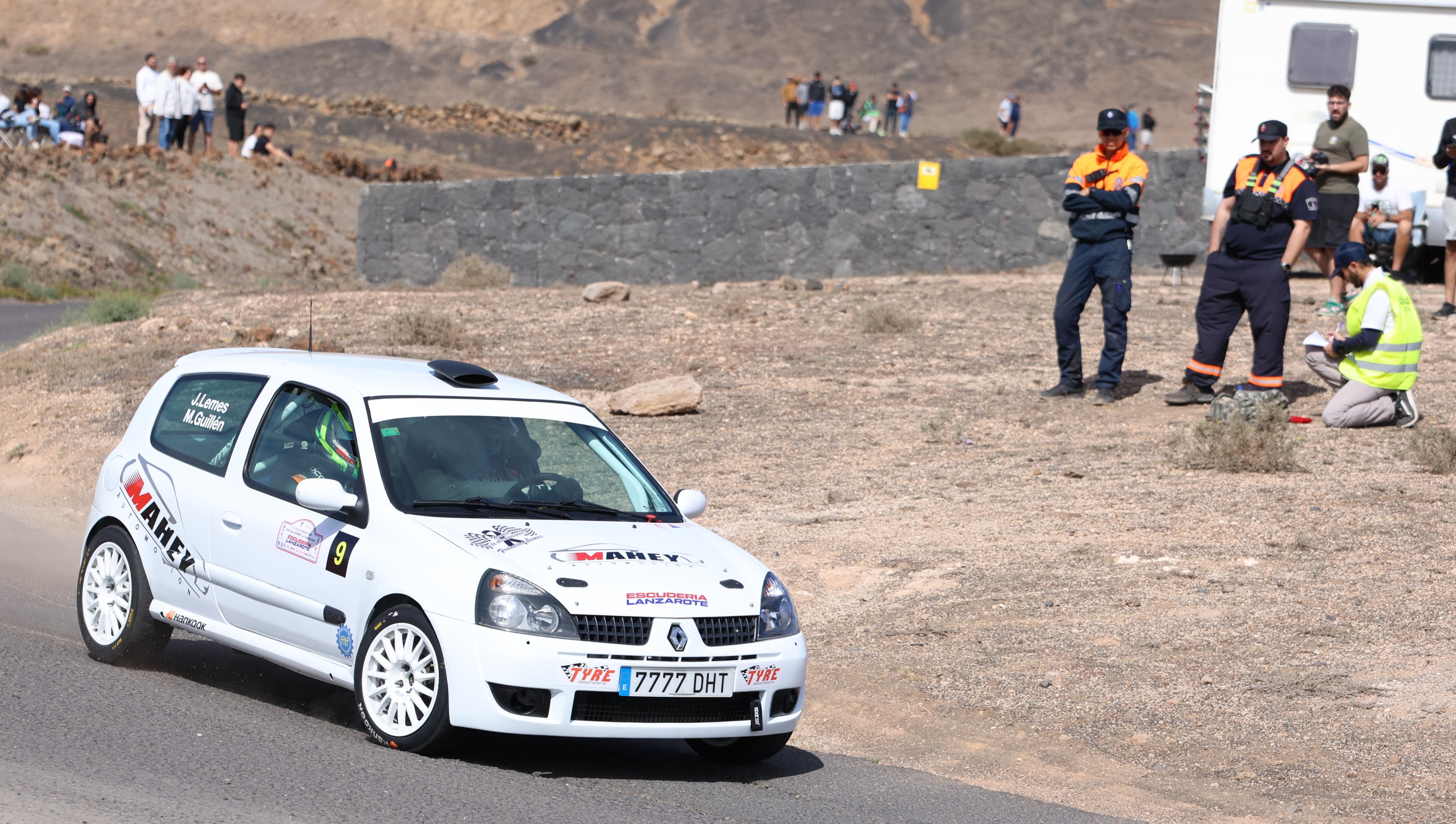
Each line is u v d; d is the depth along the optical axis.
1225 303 42.50
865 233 82.75
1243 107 69.12
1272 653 24.12
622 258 83.88
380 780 17.02
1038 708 22.75
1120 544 30.80
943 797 19.03
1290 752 20.25
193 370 23.81
